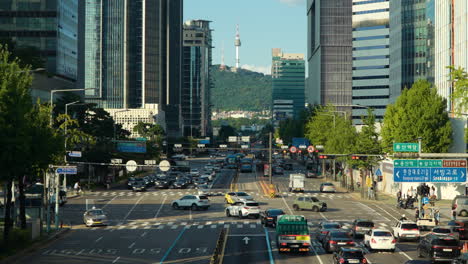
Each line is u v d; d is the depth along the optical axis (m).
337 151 124.69
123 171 146.62
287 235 46.28
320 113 154.62
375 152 98.94
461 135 95.62
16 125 47.72
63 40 163.62
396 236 55.56
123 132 167.00
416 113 93.00
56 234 60.56
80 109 130.75
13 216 64.06
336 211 80.50
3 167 47.16
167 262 43.94
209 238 56.91
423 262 32.94
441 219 73.56
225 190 113.19
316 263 42.47
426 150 92.62
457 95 79.81
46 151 51.44
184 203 83.75
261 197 99.81
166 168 90.31
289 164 177.12
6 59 50.72
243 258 44.84
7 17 157.75
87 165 125.44
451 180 58.03
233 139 131.62
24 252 49.66
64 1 164.38
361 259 38.16
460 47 121.75
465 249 45.25
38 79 134.75
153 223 70.25
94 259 45.62
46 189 70.94
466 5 118.56
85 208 86.12
